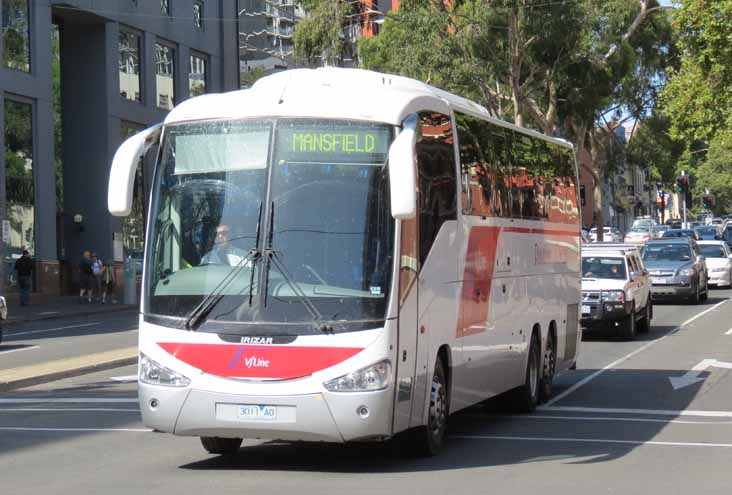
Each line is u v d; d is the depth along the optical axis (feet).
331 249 32.86
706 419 46.52
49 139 147.54
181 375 32.89
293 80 36.17
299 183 33.47
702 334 88.84
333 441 32.50
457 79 155.33
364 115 33.71
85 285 150.41
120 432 43.62
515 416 48.24
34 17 145.38
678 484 32.30
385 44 172.65
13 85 140.36
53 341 92.53
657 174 250.57
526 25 153.99
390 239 32.99
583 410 49.80
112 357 73.20
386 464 35.83
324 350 32.09
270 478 33.35
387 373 32.40
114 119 162.09
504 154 46.24
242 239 33.35
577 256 60.18
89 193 161.68
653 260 126.31
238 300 32.83
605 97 175.22
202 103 35.24
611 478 33.24
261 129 34.06
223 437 34.30
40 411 50.98
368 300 32.45
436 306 36.40
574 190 60.18
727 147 111.96
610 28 167.12
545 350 52.39
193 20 183.01
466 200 40.27
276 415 32.17
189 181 34.35
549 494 30.78
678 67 181.57
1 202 136.15
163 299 33.60
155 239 34.30
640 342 83.66
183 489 31.53
